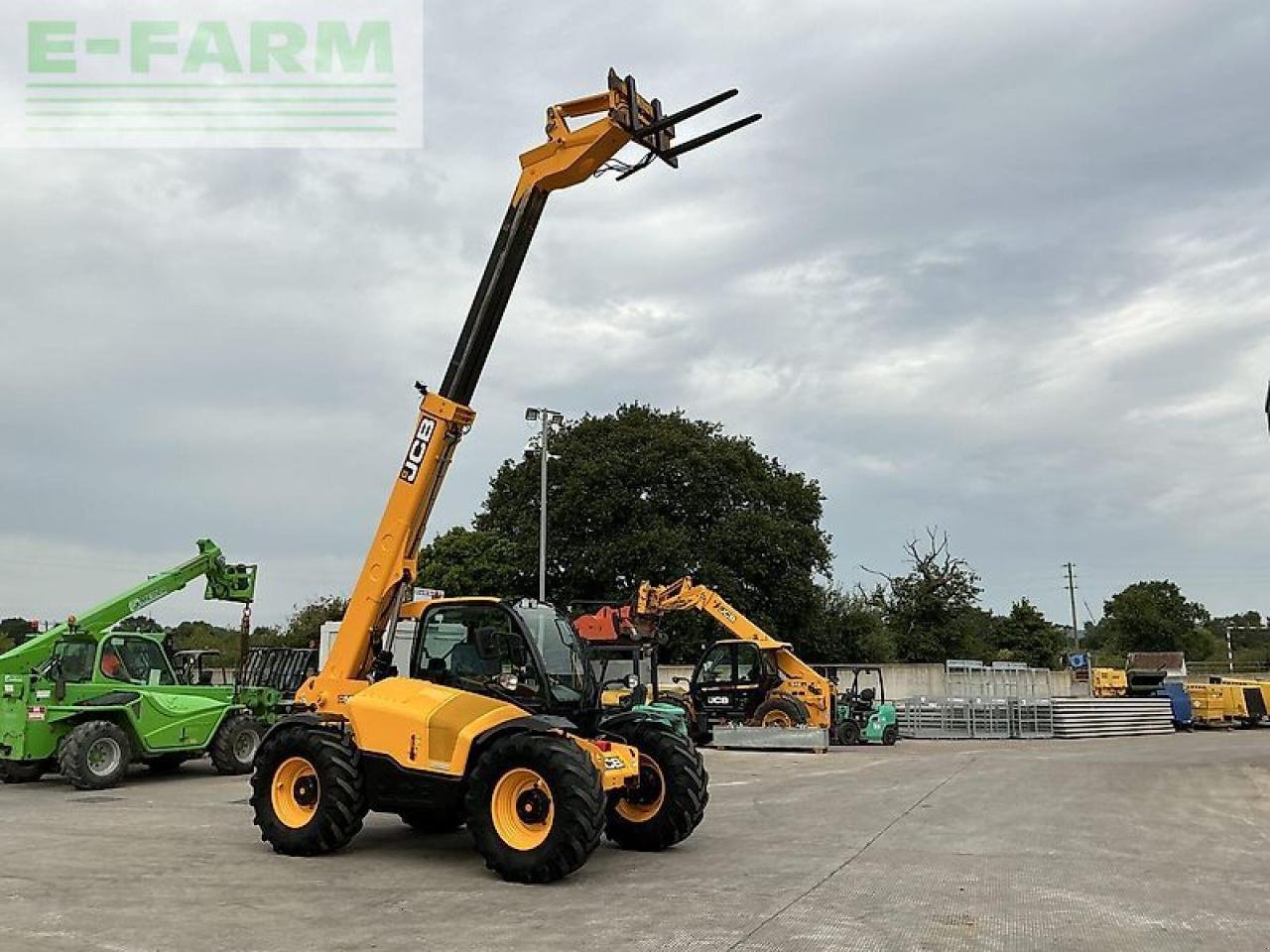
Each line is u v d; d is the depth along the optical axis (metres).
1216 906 7.14
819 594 42.56
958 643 49.47
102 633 15.17
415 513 9.60
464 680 8.76
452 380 9.69
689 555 39.00
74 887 7.46
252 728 16.17
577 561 39.12
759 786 14.91
